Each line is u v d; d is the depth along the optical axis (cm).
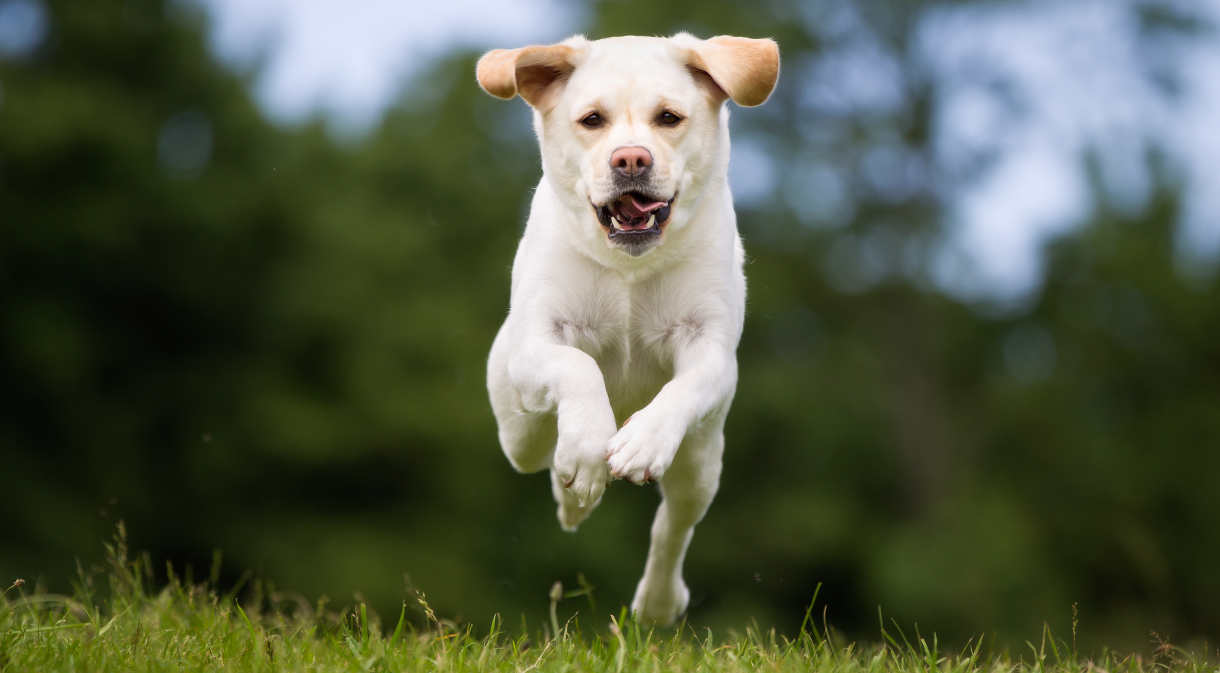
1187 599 1939
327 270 1933
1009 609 1781
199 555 1783
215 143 1919
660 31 2139
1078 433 2058
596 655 456
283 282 1905
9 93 1758
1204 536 1975
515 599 1806
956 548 1834
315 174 2006
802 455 2045
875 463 2058
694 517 543
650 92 477
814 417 2034
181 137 1903
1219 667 519
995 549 1825
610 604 1844
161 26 1877
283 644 467
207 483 1797
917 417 2083
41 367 1727
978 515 1883
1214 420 2045
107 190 1794
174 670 434
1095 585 1953
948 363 2164
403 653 456
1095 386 2134
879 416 2053
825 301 2181
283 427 1808
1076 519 1970
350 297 1920
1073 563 1952
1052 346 2164
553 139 492
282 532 1786
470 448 1858
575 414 452
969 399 2142
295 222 1933
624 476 438
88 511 1720
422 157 2158
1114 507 1980
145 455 1805
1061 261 2155
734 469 2048
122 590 562
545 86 501
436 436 1838
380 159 2114
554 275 494
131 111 1816
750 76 479
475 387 1889
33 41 1844
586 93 481
